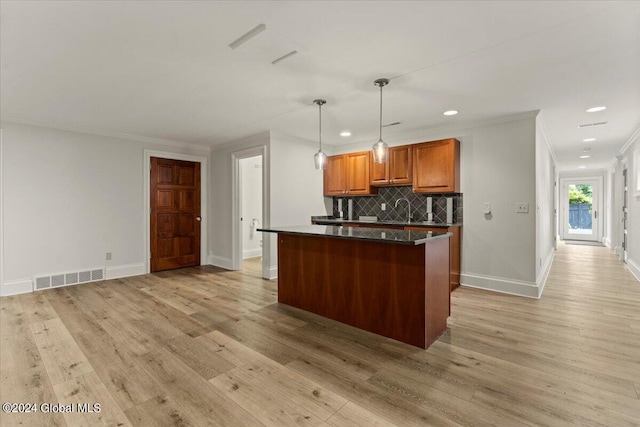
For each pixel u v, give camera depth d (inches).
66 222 169.5
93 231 178.7
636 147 191.6
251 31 79.6
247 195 267.6
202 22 75.4
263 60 95.0
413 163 175.0
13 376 80.4
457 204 168.4
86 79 108.7
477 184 161.5
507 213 152.6
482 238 160.2
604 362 86.9
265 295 152.1
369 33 80.1
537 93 120.8
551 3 67.8
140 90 119.1
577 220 390.0
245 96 125.8
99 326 112.9
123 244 190.2
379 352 93.7
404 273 99.9
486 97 125.7
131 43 85.1
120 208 188.9
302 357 90.7
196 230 224.5
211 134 191.0
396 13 71.7
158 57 93.0
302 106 137.4
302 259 130.6
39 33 79.7
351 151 218.8
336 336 105.0
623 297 146.6
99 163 180.9
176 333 107.2
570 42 83.7
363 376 80.7
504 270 153.8
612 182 300.5
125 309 131.2
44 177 162.9
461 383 77.4
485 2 67.5
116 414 66.3
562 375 80.6
